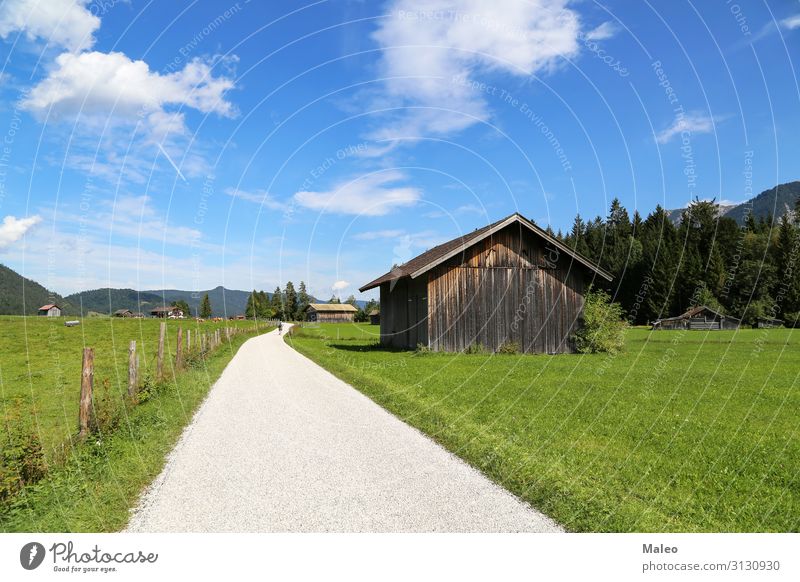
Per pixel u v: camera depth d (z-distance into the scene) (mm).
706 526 4887
